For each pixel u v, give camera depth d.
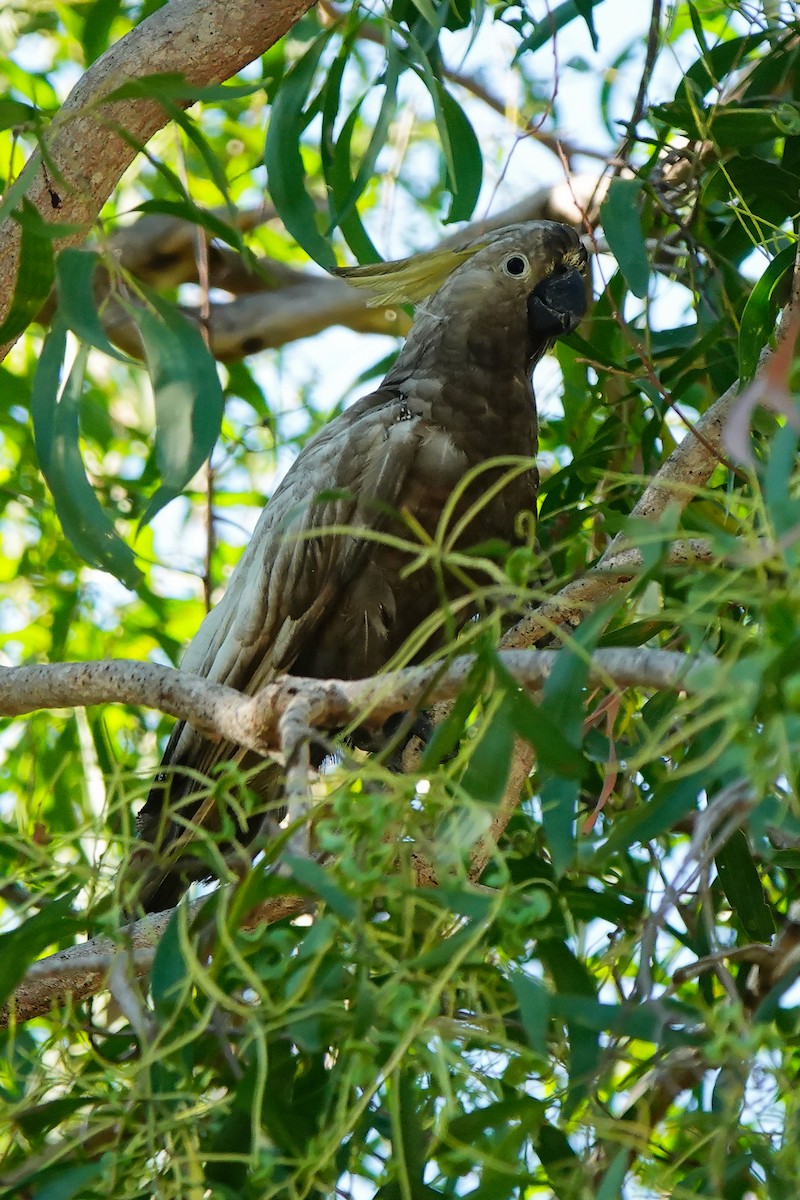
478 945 3.82
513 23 6.67
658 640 6.06
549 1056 4.03
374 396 7.31
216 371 4.51
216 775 6.88
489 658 3.62
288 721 4.00
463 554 3.75
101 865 4.21
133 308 4.60
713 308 6.69
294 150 5.55
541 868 5.20
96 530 4.46
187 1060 3.78
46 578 9.27
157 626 9.53
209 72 5.82
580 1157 3.98
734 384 5.85
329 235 5.81
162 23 5.77
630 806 5.49
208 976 3.56
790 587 3.10
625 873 5.18
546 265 7.19
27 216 4.59
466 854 3.55
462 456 6.98
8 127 4.70
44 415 4.58
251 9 5.74
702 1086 5.06
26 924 4.11
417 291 7.49
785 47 6.70
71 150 5.68
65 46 10.80
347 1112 3.55
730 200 6.56
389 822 3.45
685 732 3.16
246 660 7.12
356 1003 3.51
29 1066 5.04
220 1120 3.88
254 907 3.69
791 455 3.15
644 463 6.64
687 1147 4.17
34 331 10.56
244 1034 3.98
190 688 4.79
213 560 9.70
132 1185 3.74
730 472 5.61
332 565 6.91
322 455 7.07
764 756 3.07
